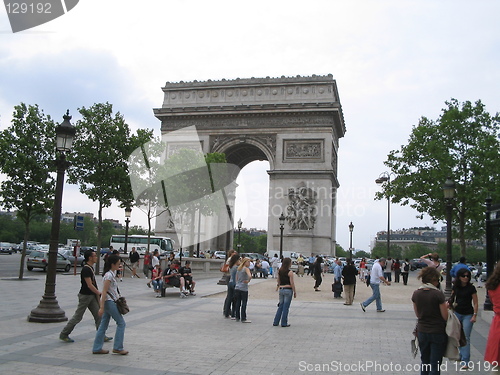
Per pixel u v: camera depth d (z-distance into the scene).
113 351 16.88
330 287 53.84
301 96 104.75
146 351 17.55
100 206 59.69
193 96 110.00
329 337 21.47
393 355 17.95
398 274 69.12
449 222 37.34
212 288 46.00
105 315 17.00
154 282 37.38
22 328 20.72
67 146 24.02
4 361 15.17
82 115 59.16
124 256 59.41
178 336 20.70
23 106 47.31
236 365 15.88
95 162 58.75
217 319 26.14
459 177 64.19
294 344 19.66
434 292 12.83
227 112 105.50
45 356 16.11
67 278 51.47
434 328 12.62
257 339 20.53
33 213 47.81
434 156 64.69
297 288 51.03
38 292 35.66
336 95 109.81
